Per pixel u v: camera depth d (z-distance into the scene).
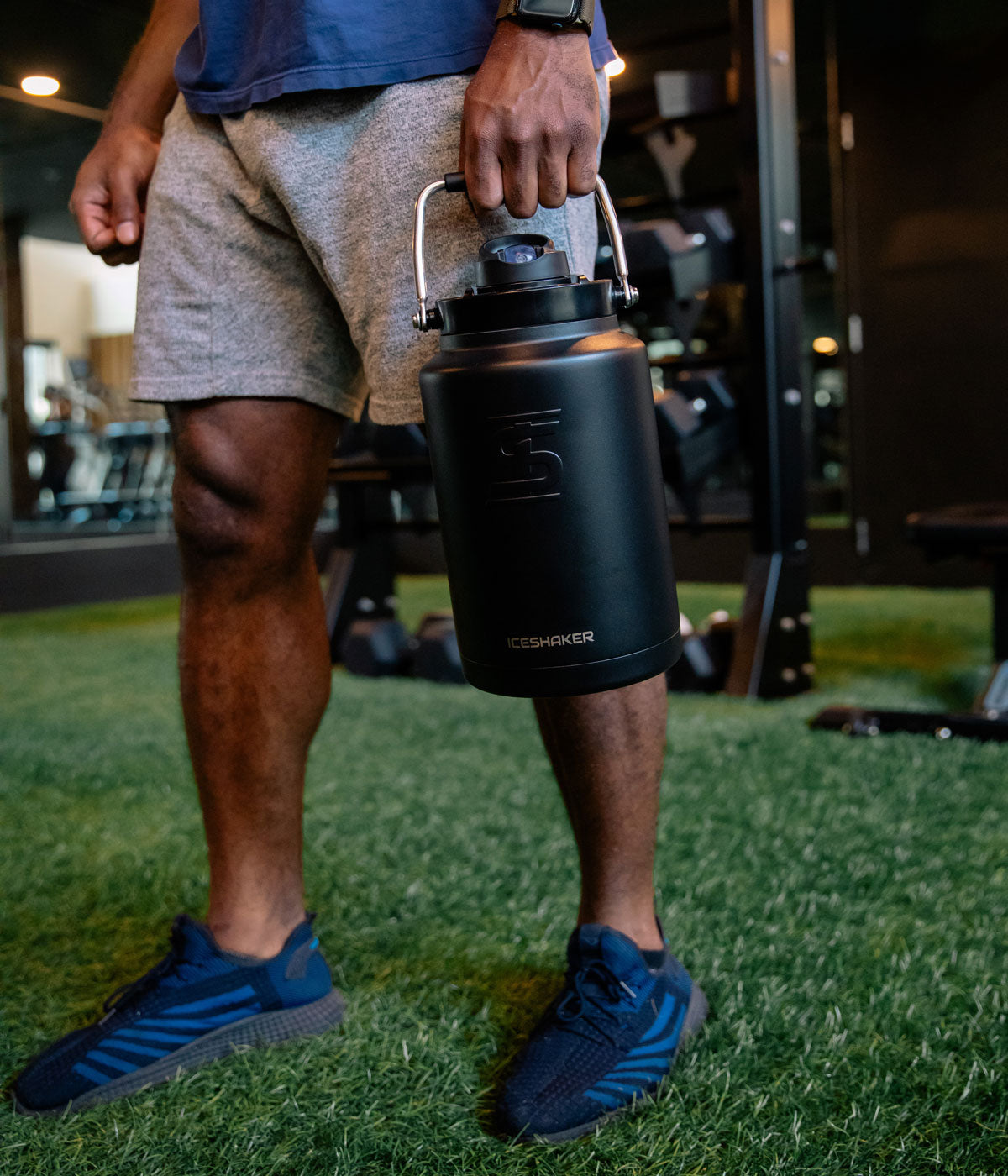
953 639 3.23
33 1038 0.98
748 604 2.55
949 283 4.66
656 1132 0.80
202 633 0.93
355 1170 0.77
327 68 0.78
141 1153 0.79
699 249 2.56
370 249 0.80
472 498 0.64
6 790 1.87
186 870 1.43
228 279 0.87
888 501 4.83
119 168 0.95
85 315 8.30
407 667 3.03
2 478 5.49
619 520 0.64
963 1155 0.75
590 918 0.90
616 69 0.88
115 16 4.56
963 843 1.43
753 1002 0.99
